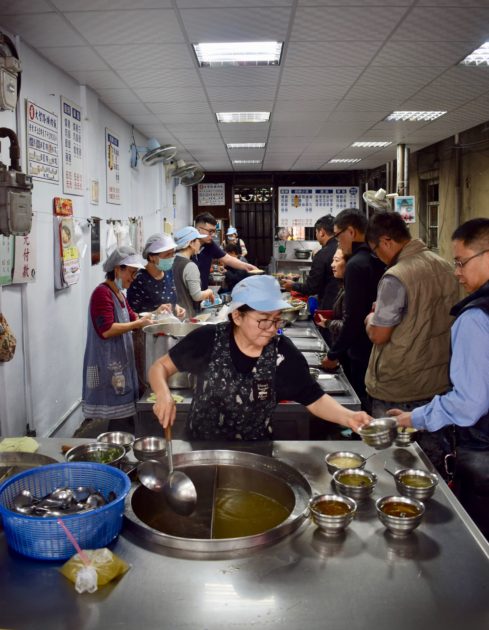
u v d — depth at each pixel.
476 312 1.86
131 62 4.37
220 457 1.86
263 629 1.17
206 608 1.23
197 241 5.00
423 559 1.40
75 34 3.73
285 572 1.35
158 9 3.37
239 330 1.99
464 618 1.21
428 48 4.20
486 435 1.97
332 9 3.44
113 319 3.48
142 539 1.47
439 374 2.74
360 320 3.31
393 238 2.82
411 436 2.04
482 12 3.52
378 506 1.58
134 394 3.67
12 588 1.30
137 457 1.85
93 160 5.25
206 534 1.65
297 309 4.70
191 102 5.83
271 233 13.61
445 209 9.28
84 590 1.27
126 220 6.79
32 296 3.88
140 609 1.23
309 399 2.06
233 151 9.71
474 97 5.82
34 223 3.85
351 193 12.98
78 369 4.91
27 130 3.79
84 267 5.03
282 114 6.57
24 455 1.84
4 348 2.96
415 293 2.65
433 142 8.82
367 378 2.94
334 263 4.17
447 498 1.69
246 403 2.02
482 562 1.39
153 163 7.24
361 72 4.82
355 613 1.22
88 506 1.50
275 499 1.79
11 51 3.14
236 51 4.27
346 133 7.96
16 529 1.38
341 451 1.99
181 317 4.17
